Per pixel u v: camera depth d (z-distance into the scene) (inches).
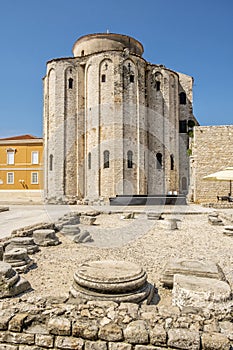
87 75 1428.4
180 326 130.6
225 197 1003.9
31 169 1744.6
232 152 1038.4
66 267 291.0
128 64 1382.9
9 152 1766.7
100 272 201.8
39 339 134.2
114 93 1354.6
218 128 1050.7
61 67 1433.3
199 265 239.5
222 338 121.5
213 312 163.3
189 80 1705.2
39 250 366.3
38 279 252.1
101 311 142.9
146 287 201.0
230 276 261.1
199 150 1058.1
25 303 152.5
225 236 474.0
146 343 125.6
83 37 1524.4
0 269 210.5
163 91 1510.8
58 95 1428.4
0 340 137.3
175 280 192.4
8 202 1322.6
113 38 1504.7
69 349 130.0
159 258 330.6
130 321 134.6
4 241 346.3
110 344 127.5
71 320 136.6
